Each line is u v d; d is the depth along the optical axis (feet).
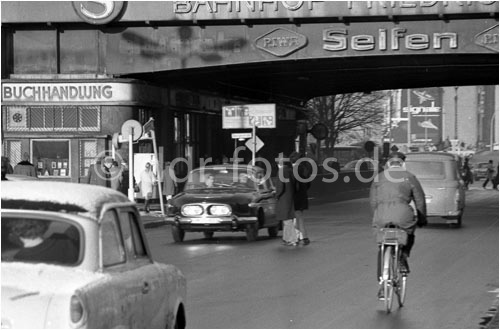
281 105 216.74
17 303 22.08
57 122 146.10
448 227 105.19
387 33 134.72
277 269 62.90
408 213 45.24
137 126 116.16
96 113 145.89
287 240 81.71
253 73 162.09
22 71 147.13
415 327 40.29
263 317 42.88
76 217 24.47
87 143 146.30
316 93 222.07
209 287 53.62
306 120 239.91
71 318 21.91
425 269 63.16
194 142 176.96
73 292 22.09
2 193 25.00
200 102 176.35
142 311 26.25
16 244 24.41
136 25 143.54
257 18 135.85
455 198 102.78
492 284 55.31
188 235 95.50
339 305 46.65
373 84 204.74
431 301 48.32
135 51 143.64
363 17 134.10
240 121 153.58
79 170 146.10
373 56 135.85
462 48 132.87
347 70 166.20
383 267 44.68
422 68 165.07
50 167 146.51
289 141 219.20
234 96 197.06
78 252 24.13
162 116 158.40
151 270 28.02
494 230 100.63
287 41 137.39
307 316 43.21
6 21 143.23
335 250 77.00
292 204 80.89
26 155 108.78
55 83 145.18
